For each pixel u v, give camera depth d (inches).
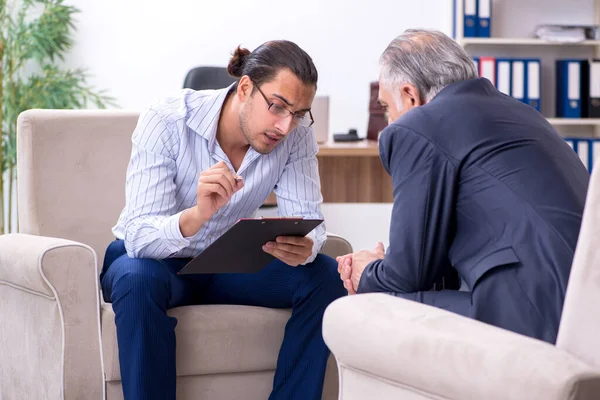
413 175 79.0
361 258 92.7
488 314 74.4
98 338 102.0
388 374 65.1
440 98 83.0
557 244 72.5
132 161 103.8
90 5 262.7
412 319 64.6
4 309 112.0
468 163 77.8
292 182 109.7
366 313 67.7
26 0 252.4
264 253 97.6
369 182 193.2
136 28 264.7
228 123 104.3
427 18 269.0
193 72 191.9
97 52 264.4
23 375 108.9
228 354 102.7
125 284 95.7
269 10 267.1
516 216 74.6
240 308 104.4
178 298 102.8
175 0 265.1
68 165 120.0
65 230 119.2
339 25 268.2
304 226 94.2
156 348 95.3
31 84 252.8
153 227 99.0
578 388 51.8
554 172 76.4
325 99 202.5
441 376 59.2
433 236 78.8
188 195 106.0
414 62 86.0
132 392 94.7
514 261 73.3
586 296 58.5
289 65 95.9
